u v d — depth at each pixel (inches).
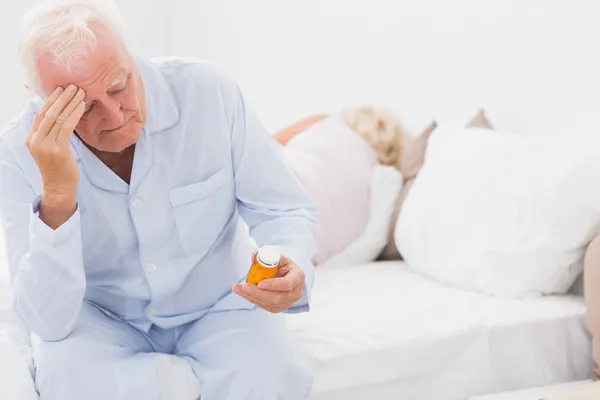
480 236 73.8
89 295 59.4
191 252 58.4
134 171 54.9
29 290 51.3
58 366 51.5
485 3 87.0
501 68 85.5
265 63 133.7
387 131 91.9
